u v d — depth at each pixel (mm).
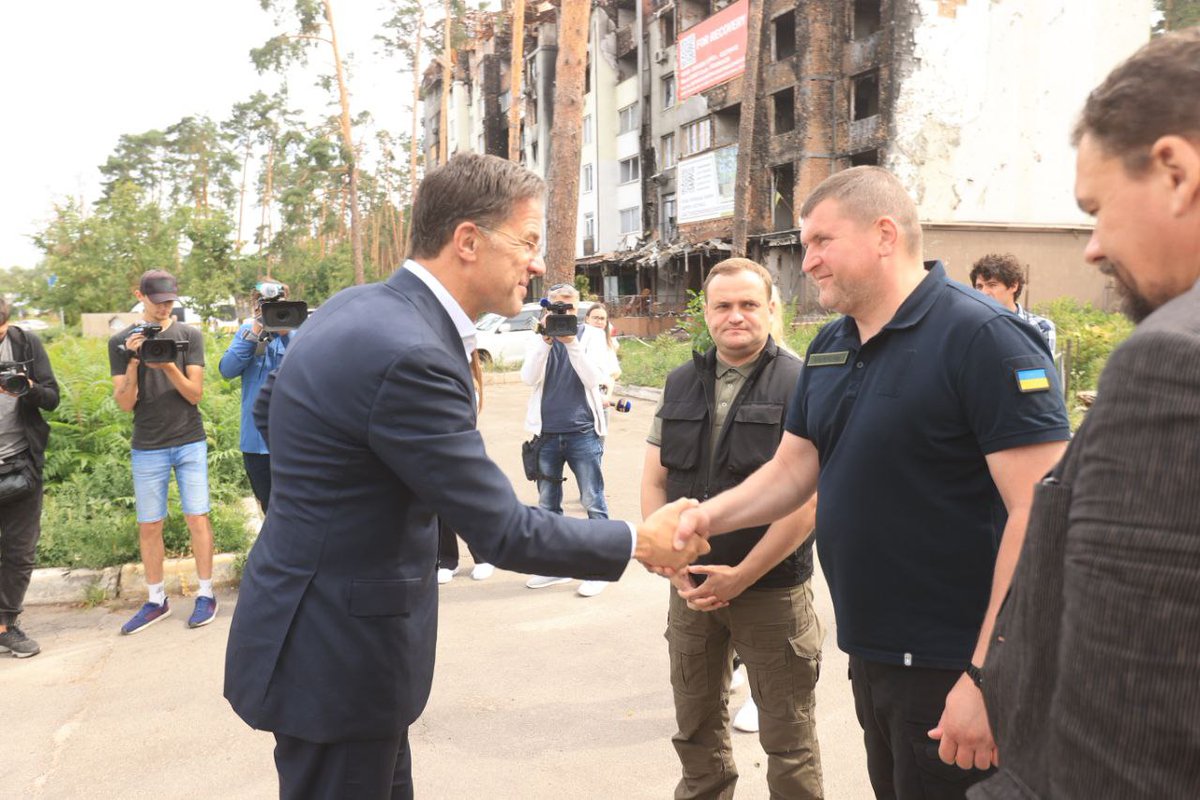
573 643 4703
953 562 1804
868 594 1895
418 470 1744
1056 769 913
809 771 2570
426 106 59875
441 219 1898
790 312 20094
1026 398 1666
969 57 23750
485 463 1808
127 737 3680
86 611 5344
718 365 2807
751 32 18703
